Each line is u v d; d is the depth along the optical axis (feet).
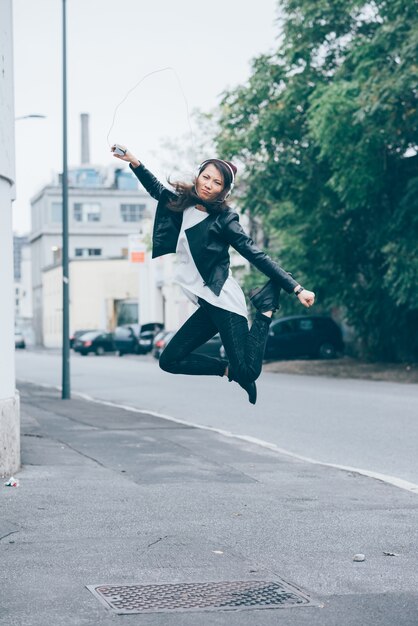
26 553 20.53
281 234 108.47
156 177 15.53
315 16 95.45
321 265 104.01
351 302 105.70
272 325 126.00
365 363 109.60
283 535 22.63
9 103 31.73
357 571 19.34
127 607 16.69
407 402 64.28
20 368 133.28
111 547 21.16
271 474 32.86
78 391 81.51
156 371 117.70
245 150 103.40
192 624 15.83
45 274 329.31
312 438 45.55
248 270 126.11
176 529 23.17
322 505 26.76
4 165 30.73
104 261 265.54
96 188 327.26
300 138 100.07
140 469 33.37
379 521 24.44
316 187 100.12
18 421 32.27
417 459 38.01
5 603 16.85
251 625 15.78
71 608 16.58
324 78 98.53
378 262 101.60
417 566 19.76
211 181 14.84
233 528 23.38
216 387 85.15
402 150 92.27
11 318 31.81
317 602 17.15
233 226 14.82
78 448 39.04
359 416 55.52
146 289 219.20
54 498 27.17
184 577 18.74
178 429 47.47
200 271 14.80
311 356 128.98
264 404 65.00
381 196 94.99
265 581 18.51
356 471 33.60
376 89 82.38
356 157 87.40
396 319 103.71
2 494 27.78
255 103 101.65
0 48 30.86
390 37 83.97
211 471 33.30
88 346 196.44
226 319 14.70
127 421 51.57
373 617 16.24
